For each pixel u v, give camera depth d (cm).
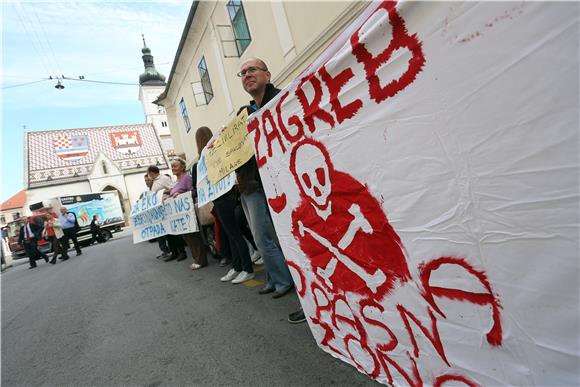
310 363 170
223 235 421
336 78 123
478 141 86
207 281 380
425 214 104
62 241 1086
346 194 132
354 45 111
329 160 136
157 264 584
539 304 84
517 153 79
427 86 94
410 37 95
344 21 552
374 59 107
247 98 932
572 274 76
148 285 429
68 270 784
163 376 192
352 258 139
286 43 699
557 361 83
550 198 76
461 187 93
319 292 165
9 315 430
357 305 143
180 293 355
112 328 293
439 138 94
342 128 126
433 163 98
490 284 93
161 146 4234
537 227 80
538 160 76
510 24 74
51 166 3688
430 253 106
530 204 80
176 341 235
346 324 153
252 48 832
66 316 367
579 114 68
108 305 373
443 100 91
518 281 86
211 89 1149
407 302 120
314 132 140
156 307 325
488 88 81
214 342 219
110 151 3978
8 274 1086
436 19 87
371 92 111
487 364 99
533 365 88
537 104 74
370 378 146
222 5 910
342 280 148
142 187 3916
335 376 154
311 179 149
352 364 157
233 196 322
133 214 616
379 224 122
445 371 113
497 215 86
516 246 85
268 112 166
